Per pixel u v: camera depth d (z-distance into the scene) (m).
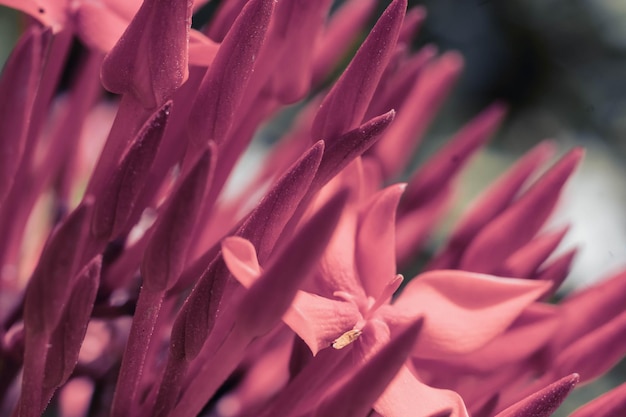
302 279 0.09
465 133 0.14
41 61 0.11
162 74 0.10
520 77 0.25
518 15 0.25
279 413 0.10
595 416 0.10
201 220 0.11
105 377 0.12
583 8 0.25
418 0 0.25
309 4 0.11
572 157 0.12
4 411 0.11
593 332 0.11
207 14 0.22
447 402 0.09
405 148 0.14
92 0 0.11
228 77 0.10
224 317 0.10
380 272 0.10
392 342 0.09
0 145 0.11
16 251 0.12
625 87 0.24
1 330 0.11
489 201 0.13
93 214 0.10
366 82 0.10
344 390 0.09
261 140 0.21
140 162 0.10
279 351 0.13
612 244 0.21
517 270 0.12
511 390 0.11
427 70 0.15
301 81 0.11
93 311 0.11
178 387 0.10
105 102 0.18
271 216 0.09
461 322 0.10
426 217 0.14
